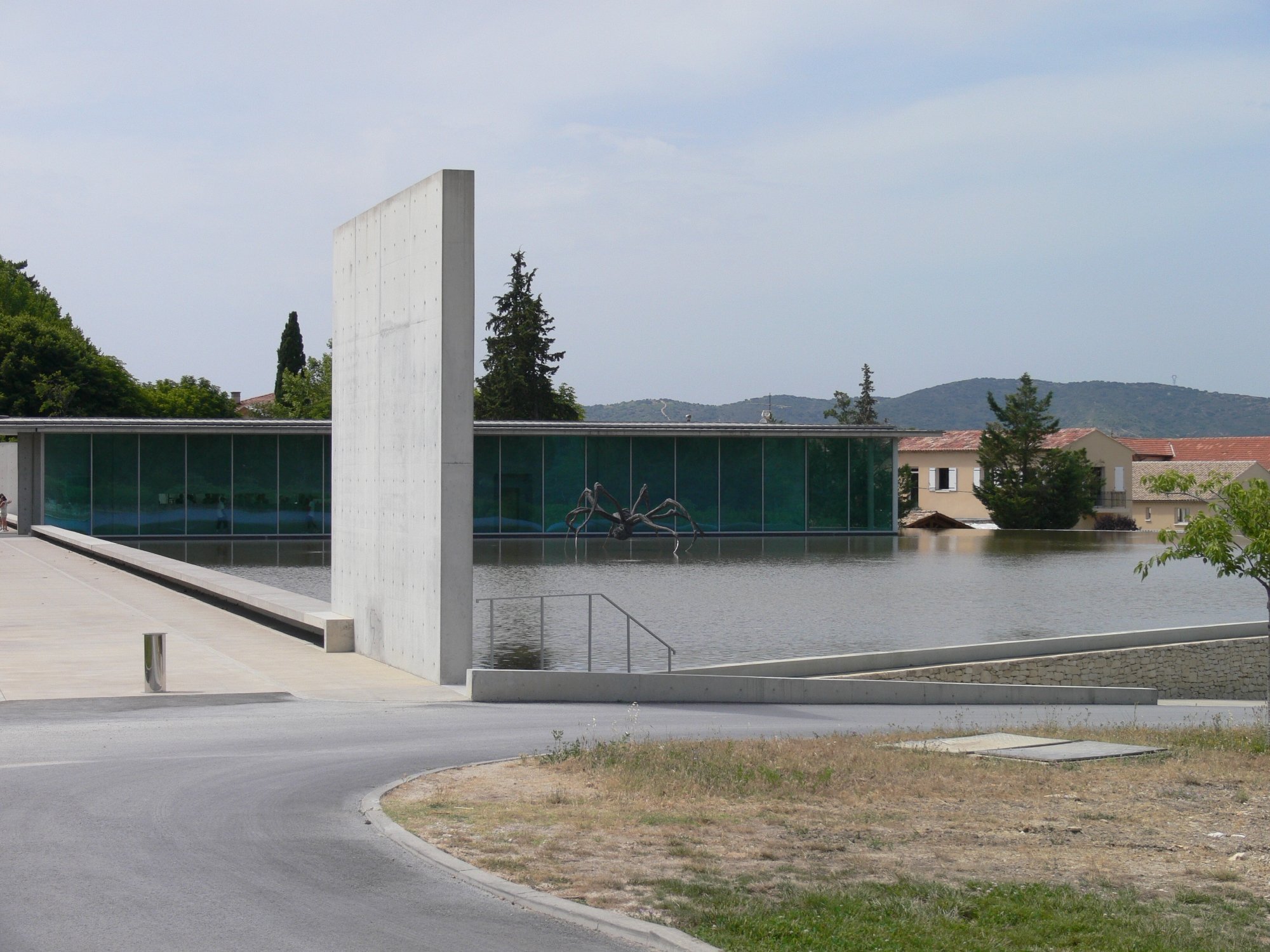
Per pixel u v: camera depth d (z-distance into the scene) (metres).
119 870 7.04
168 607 23.97
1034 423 69.69
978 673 20.08
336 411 20.20
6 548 39.75
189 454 48.66
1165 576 34.44
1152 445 101.38
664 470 53.53
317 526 50.03
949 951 5.91
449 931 6.09
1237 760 11.27
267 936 5.97
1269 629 14.09
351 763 10.46
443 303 15.97
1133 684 21.61
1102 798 9.47
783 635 21.98
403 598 17.17
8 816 8.30
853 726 14.35
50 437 47.09
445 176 15.96
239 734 11.95
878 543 49.22
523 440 52.16
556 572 34.22
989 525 75.19
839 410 134.00
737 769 10.12
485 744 11.66
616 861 7.34
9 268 93.31
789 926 6.15
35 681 15.12
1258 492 13.70
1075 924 6.30
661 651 20.03
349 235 19.62
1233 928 6.38
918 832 8.27
